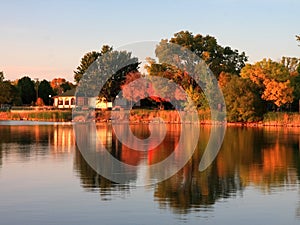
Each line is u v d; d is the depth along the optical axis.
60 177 25.94
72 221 17.17
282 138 50.78
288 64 88.00
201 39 95.44
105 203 19.78
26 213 18.22
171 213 18.23
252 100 75.31
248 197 20.83
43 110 105.38
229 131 62.69
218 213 18.20
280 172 27.36
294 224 16.89
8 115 104.31
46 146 43.34
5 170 28.27
